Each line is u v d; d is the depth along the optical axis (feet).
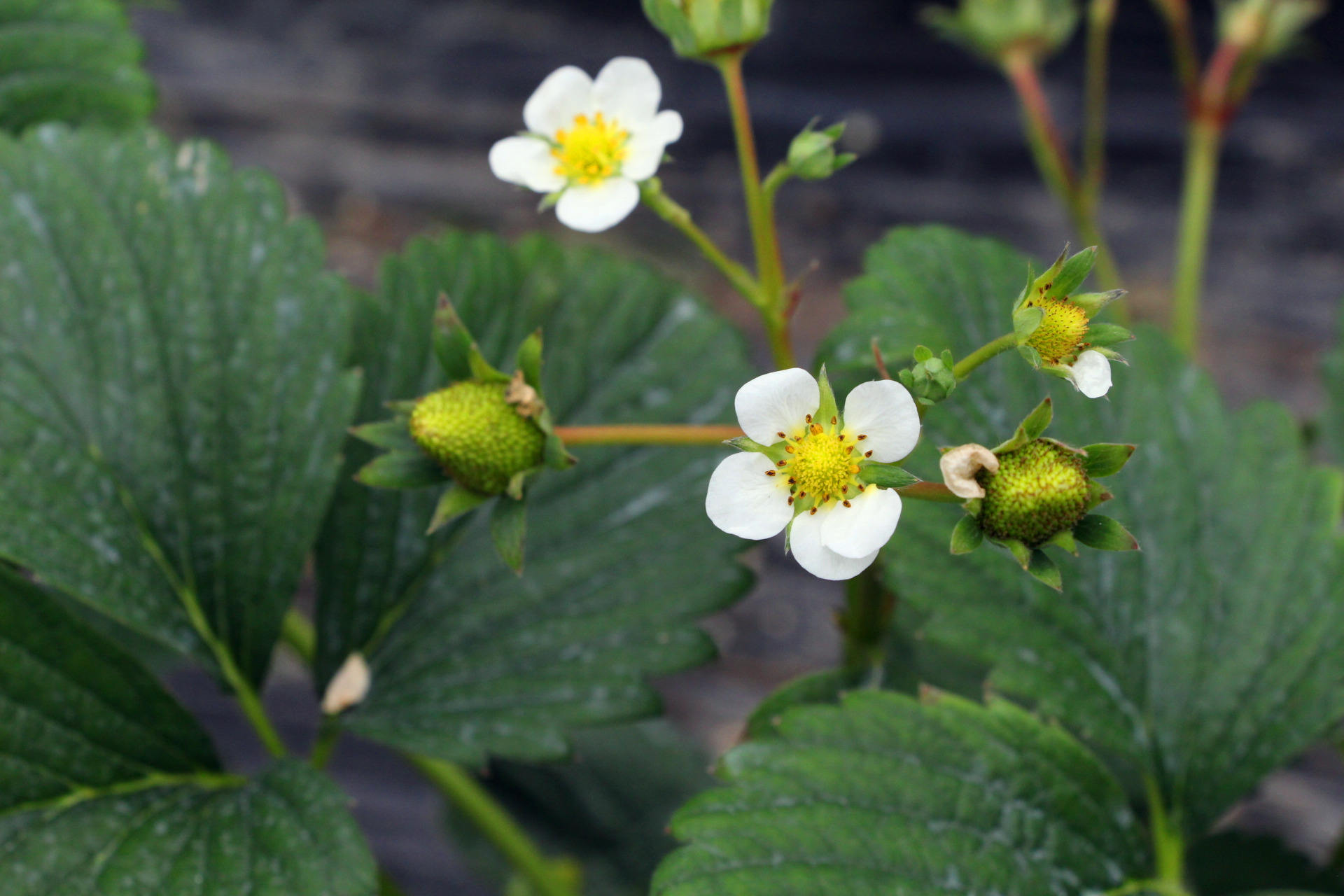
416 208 2.93
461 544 1.76
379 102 2.97
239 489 1.70
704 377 1.86
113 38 1.86
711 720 2.70
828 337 1.73
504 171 1.55
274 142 2.95
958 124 2.79
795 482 1.47
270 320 1.71
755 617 2.74
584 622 1.74
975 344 1.73
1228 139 2.69
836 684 1.75
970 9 2.02
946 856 1.57
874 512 1.45
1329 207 2.65
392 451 1.55
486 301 1.83
